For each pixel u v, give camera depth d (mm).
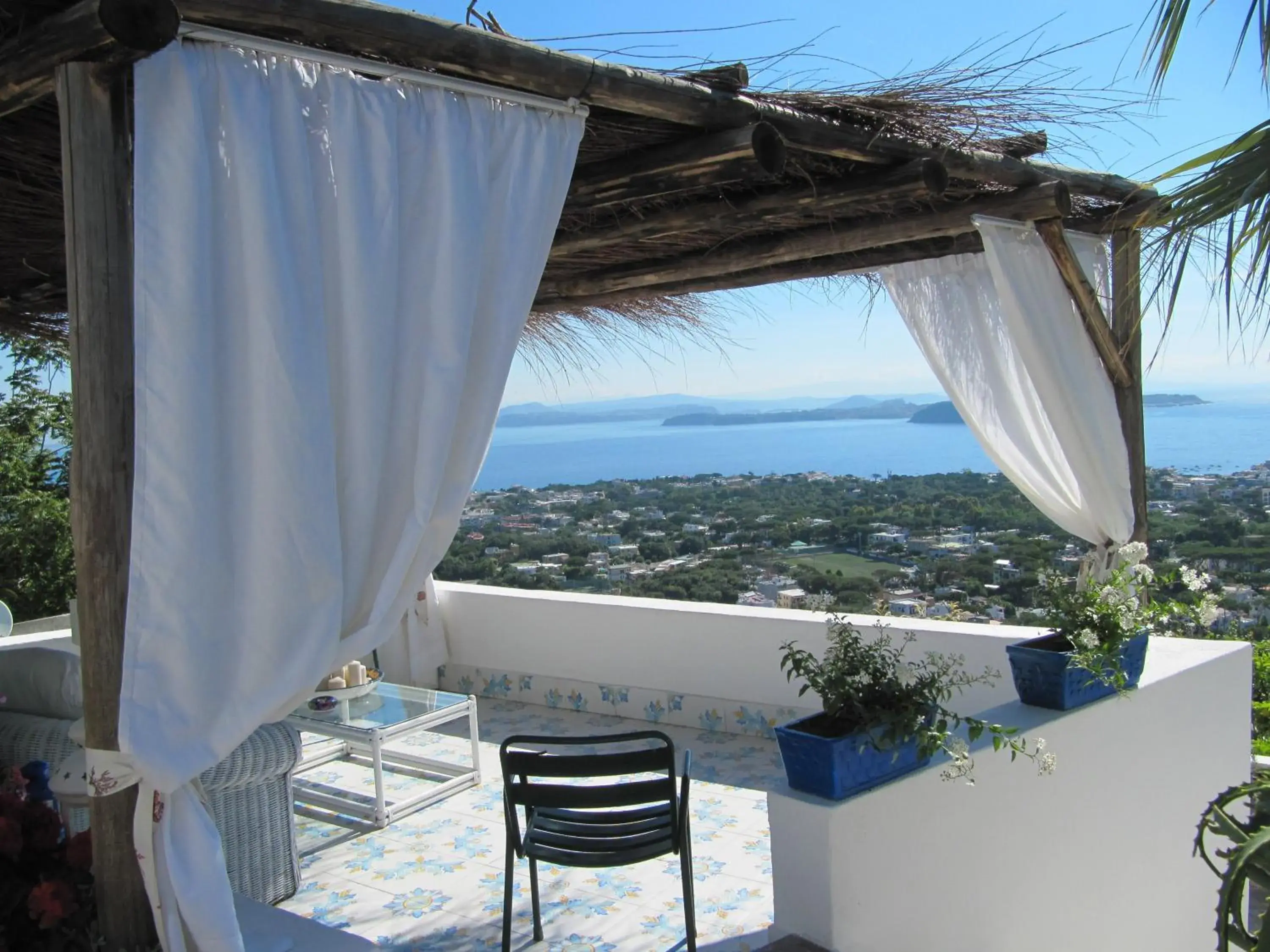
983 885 2795
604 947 3145
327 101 1908
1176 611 3400
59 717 3236
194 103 1714
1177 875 3625
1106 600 3330
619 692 5523
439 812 4332
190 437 1708
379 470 1938
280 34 1838
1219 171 2299
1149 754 3473
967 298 4098
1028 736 2979
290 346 1782
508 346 2129
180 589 1703
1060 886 3088
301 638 1790
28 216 3252
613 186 2814
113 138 1688
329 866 3832
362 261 1909
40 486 9562
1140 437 4020
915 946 2584
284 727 3475
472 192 2074
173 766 1673
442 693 4746
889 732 2445
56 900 1812
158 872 1736
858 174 3150
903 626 4621
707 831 3990
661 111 2398
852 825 2412
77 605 1728
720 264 3912
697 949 2844
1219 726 3832
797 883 2443
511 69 2104
